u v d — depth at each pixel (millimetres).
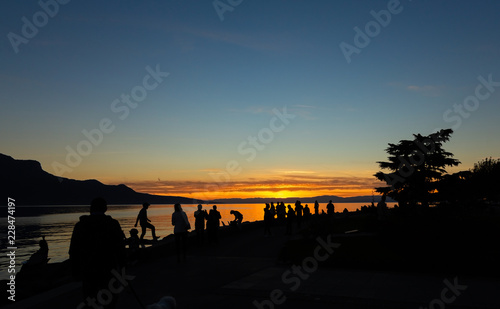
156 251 14562
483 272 10109
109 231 5734
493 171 55000
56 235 98125
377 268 11164
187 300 8109
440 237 11500
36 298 8469
